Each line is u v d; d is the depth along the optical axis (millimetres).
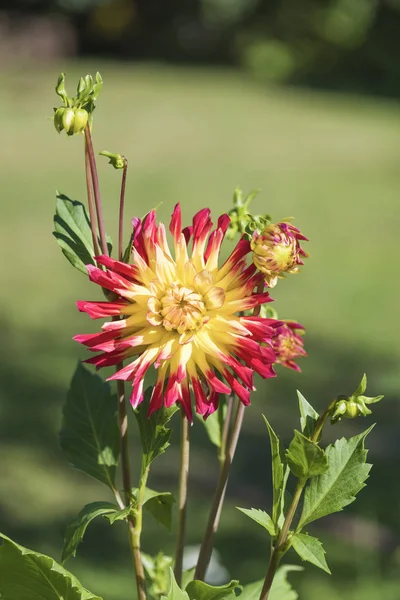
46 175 14141
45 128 17547
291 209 12445
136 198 12750
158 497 1802
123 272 1561
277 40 23766
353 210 12352
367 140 17250
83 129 1617
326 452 1580
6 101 19859
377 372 6926
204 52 26188
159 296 1551
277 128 18234
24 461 5641
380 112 20250
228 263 1580
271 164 15195
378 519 4824
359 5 22969
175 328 1525
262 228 1595
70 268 9828
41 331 8000
